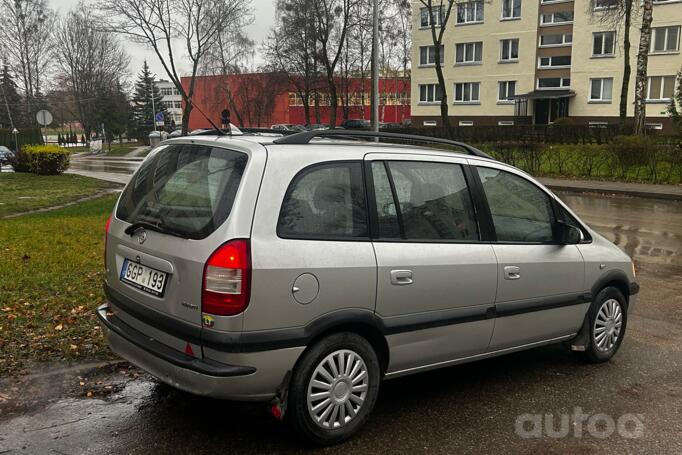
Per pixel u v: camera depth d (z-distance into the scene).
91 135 73.31
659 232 11.91
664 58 41.81
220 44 51.56
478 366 4.91
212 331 3.17
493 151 25.77
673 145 21.89
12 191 18.27
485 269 4.08
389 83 74.19
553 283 4.53
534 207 4.58
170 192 3.66
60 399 4.04
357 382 3.57
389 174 3.81
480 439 3.67
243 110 62.38
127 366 4.59
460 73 52.28
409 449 3.52
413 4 53.91
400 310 3.69
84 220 11.59
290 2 46.84
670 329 5.90
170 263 3.38
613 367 4.93
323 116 76.19
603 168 23.12
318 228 3.43
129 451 3.41
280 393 3.34
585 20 45.12
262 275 3.18
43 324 5.26
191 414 3.88
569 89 46.59
